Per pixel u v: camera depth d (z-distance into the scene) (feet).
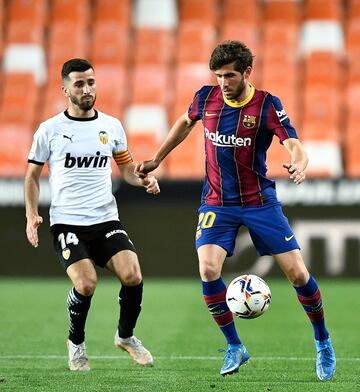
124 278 77.92
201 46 224.33
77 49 223.92
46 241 172.04
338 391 67.97
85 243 79.10
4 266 172.14
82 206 79.05
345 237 165.99
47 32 226.58
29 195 79.05
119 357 88.48
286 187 166.61
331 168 200.54
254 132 73.15
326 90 214.28
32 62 220.84
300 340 101.35
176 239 168.86
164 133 208.33
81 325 78.18
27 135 207.21
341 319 120.26
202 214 75.15
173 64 221.87
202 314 126.00
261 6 230.27
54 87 217.77
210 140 74.59
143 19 229.04
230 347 74.59
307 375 76.33
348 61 221.25
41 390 68.23
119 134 81.71
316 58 220.64
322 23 226.58
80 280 76.23
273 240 73.20
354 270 166.30
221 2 231.71
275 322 117.80
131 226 168.86
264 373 77.46
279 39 224.33
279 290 155.63
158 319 120.78
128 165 83.05
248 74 71.97
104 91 215.31
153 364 83.20
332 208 165.89
